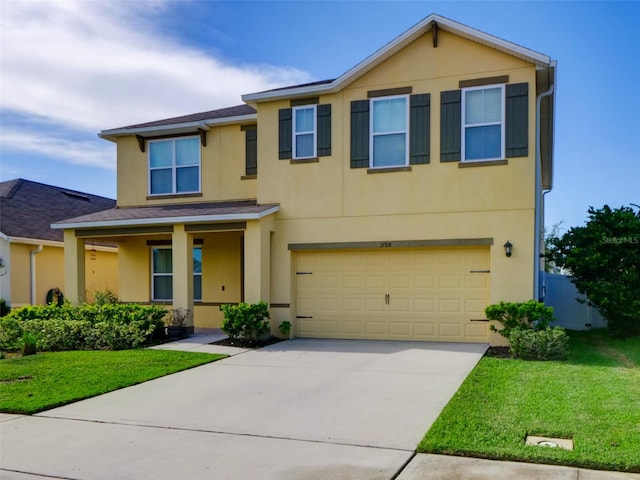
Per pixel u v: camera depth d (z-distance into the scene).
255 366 10.03
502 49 12.20
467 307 12.61
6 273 17.83
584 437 5.55
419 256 13.05
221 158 15.91
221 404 7.41
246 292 13.34
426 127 12.88
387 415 6.71
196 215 13.61
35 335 12.24
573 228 13.43
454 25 12.36
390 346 12.15
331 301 13.76
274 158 14.21
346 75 13.30
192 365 10.06
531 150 12.08
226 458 5.37
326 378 8.91
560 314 16.09
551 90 12.80
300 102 14.02
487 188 12.34
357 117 13.48
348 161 13.52
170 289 16.89
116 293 22.47
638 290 12.28
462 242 12.46
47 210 21.55
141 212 15.22
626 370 9.09
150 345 12.59
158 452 5.58
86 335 12.34
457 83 12.66
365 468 5.02
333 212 13.59
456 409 6.69
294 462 5.21
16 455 5.56
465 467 4.99
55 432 6.32
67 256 15.06
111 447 5.77
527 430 5.88
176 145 16.47
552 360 10.16
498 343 12.09
